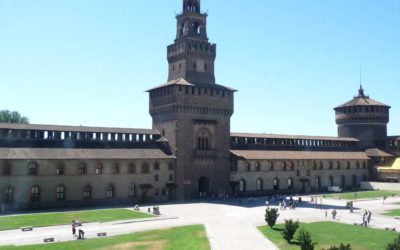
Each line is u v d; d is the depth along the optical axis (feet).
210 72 380.58
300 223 226.58
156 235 189.06
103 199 304.30
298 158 420.77
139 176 321.93
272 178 403.34
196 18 378.94
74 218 238.68
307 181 426.10
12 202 270.67
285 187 412.36
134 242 173.68
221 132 368.48
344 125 516.32
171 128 347.77
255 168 392.27
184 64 368.07
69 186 291.17
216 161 362.74
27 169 277.03
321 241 179.83
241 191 380.99
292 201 305.73
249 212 269.64
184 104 345.31
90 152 304.91
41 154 283.79
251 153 394.73
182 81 354.13
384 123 508.12
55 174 286.46
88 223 224.94
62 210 277.03
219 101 367.25
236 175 379.14
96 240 178.70
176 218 243.40
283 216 255.09
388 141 490.90
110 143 326.85
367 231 203.21
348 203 298.97
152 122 373.40
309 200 349.41
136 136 344.49
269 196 381.40
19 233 195.52
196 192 349.00
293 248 163.43
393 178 462.60
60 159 287.28
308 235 152.76
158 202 325.42
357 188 465.88
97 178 302.86
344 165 462.19
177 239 179.73
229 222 228.02
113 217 243.40
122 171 314.14
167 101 352.69
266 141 425.69
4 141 284.00
